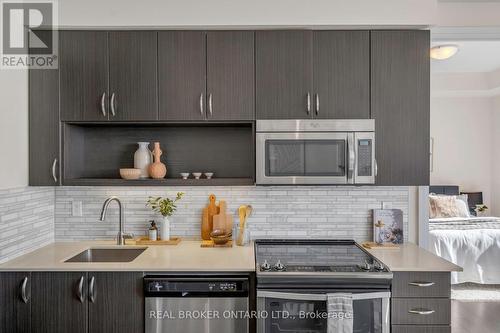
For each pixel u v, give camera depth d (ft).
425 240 8.92
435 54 13.46
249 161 9.13
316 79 7.89
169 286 6.68
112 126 9.11
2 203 7.02
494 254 14.44
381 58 7.91
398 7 7.77
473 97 20.86
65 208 9.00
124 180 8.06
